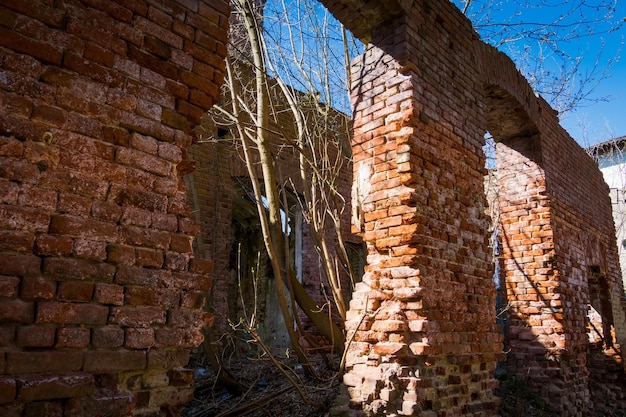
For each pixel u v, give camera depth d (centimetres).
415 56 504
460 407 468
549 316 745
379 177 492
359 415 446
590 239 933
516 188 814
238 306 1173
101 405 233
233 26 768
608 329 984
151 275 263
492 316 537
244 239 1216
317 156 954
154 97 279
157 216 272
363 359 466
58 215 234
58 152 238
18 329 215
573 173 915
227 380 599
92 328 238
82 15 256
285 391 564
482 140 584
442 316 463
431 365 439
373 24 530
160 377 264
